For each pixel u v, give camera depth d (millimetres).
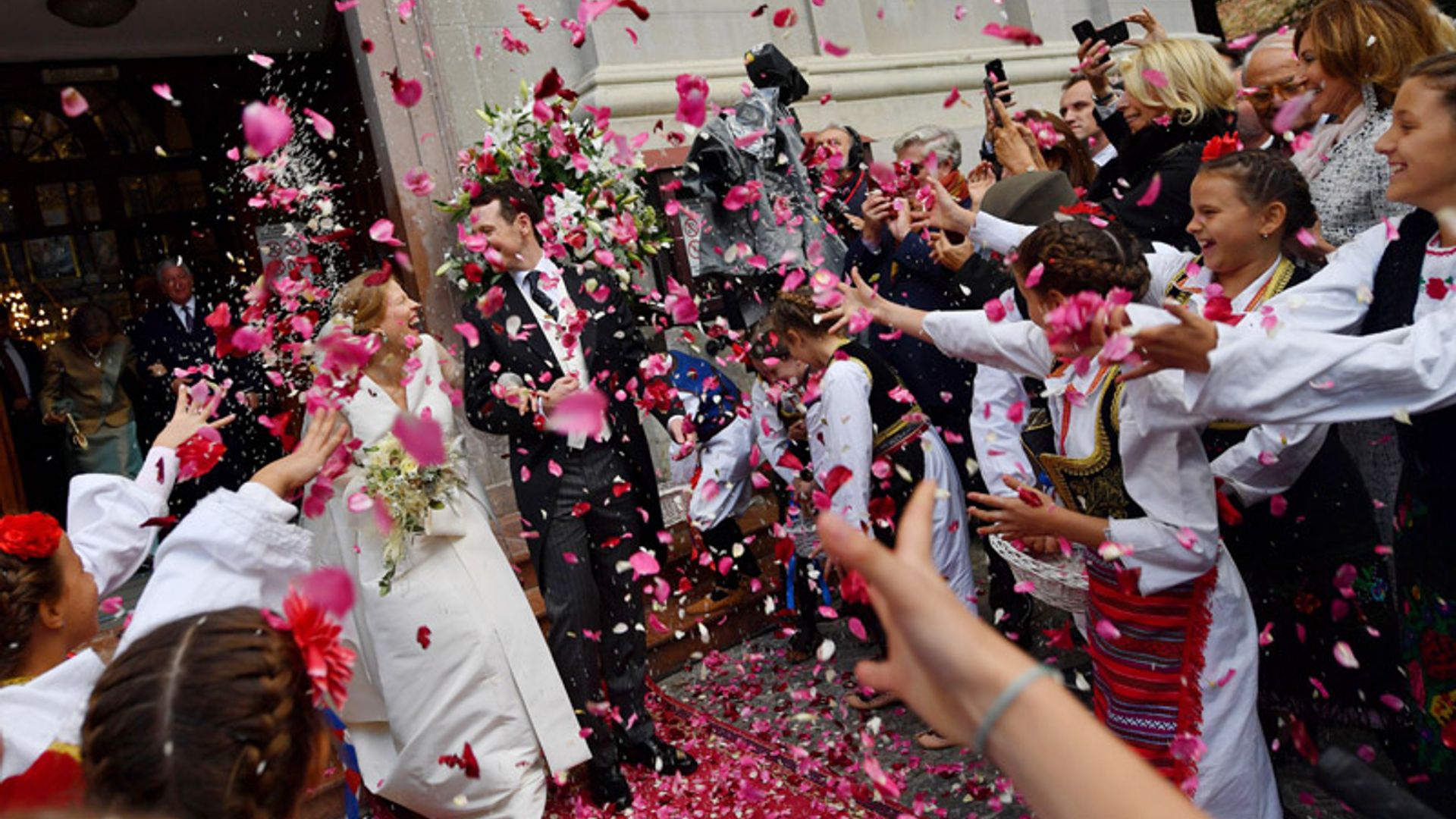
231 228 6496
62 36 5859
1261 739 2131
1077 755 573
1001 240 3078
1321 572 2367
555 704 2924
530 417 3131
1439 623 1803
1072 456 2186
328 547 2875
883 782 1990
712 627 4207
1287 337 1656
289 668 1051
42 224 6406
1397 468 2590
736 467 4047
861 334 3842
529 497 3193
